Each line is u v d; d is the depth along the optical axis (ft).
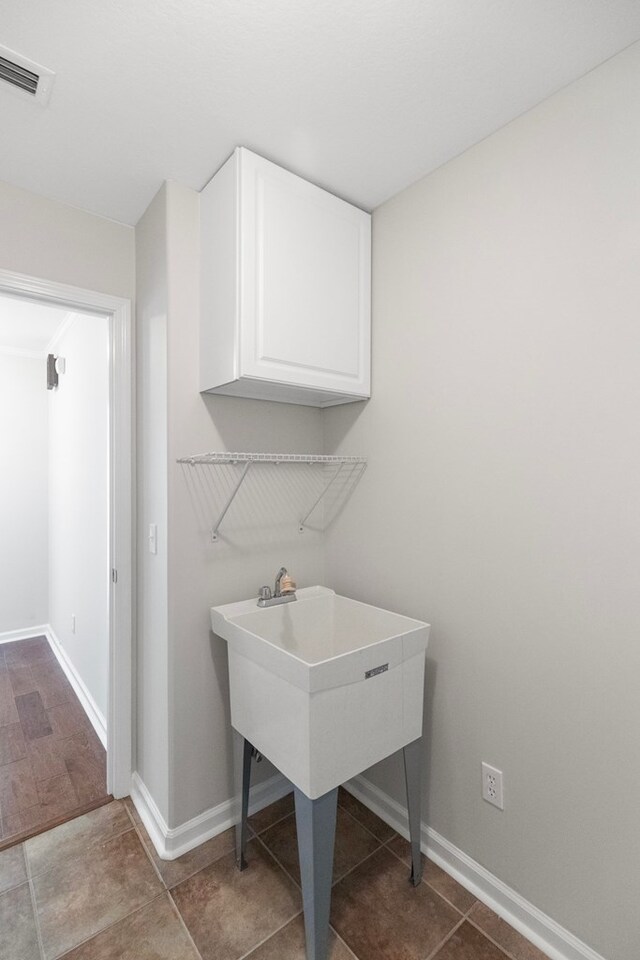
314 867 3.96
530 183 4.42
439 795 5.26
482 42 3.71
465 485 5.01
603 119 3.90
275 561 6.42
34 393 12.82
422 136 4.77
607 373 3.90
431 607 5.39
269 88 4.15
